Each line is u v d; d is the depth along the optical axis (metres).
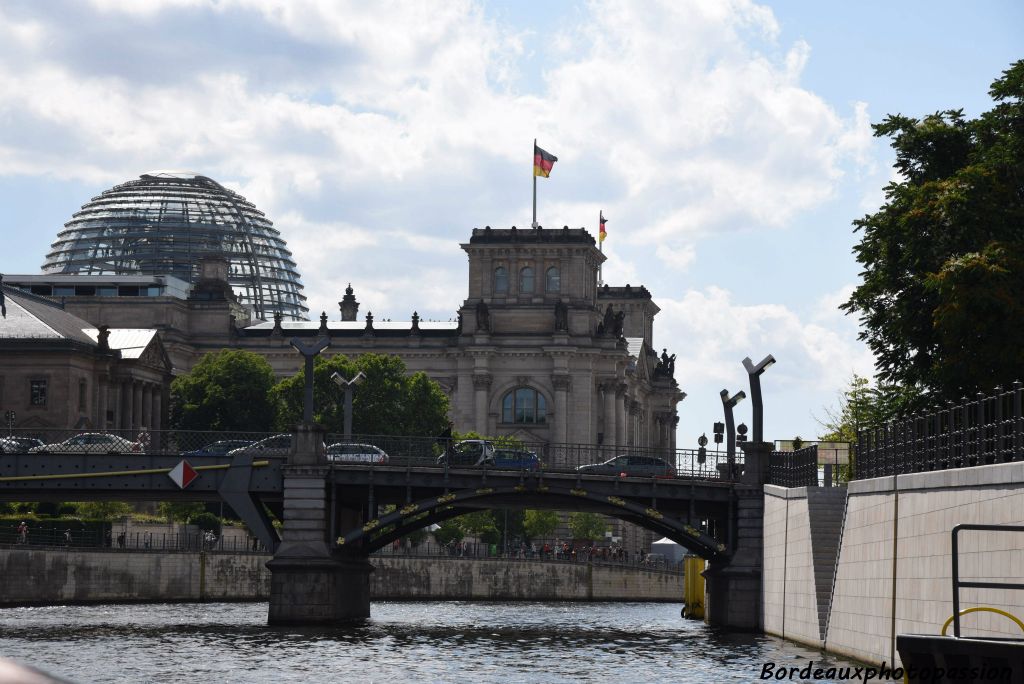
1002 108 75.25
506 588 154.12
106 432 97.31
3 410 174.12
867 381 112.31
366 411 183.88
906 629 50.91
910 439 56.19
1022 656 27.05
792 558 73.56
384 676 59.66
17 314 178.38
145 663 63.75
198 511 155.75
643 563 169.50
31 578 114.00
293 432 88.25
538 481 88.56
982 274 65.94
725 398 93.62
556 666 64.38
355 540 88.31
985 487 43.44
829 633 64.75
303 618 86.88
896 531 52.62
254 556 136.50
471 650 72.88
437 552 165.62
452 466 89.12
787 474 82.56
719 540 100.12
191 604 124.62
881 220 77.19
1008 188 71.06
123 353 188.38
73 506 139.75
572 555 174.38
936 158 78.69
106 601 121.38
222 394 192.25
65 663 63.47
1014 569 40.81
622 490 88.94
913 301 73.56
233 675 59.28
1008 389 65.50
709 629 92.25
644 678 58.94
